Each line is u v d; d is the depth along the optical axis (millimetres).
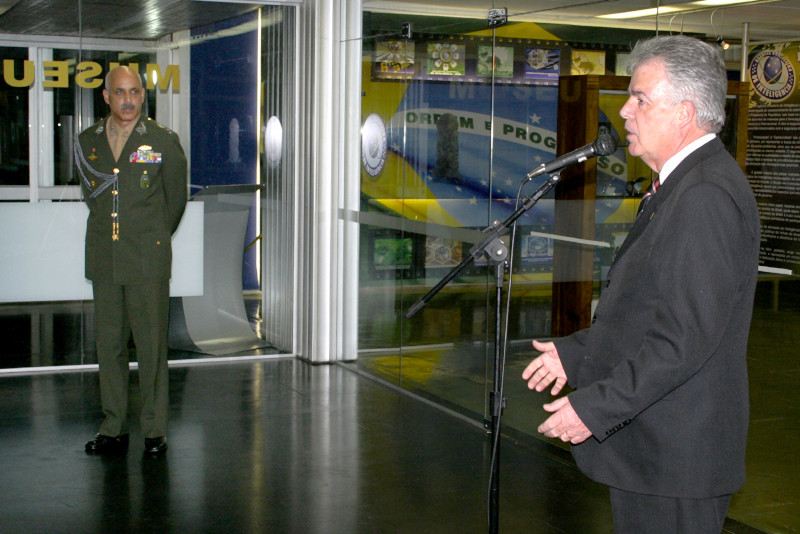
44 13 5656
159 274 4262
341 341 6250
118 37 5809
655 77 2006
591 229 3941
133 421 4891
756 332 3182
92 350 6027
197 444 4500
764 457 3197
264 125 6227
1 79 5629
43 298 5887
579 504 3771
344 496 3824
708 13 3268
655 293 1944
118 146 4238
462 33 4777
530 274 4398
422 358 5363
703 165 1958
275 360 6430
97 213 4262
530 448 4508
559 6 4062
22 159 5738
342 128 6094
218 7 6004
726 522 3393
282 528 3477
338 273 6234
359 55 5809
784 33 2934
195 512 3619
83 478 3986
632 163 3693
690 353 1833
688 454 1942
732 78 3170
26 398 5301
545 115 4203
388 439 4625
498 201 4574
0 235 5754
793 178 2939
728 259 1852
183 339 6238
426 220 5184
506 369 4633
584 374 2125
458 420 4980
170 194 4336
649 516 2033
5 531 3395
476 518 3598
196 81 6020
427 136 5129
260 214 6320
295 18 6195
